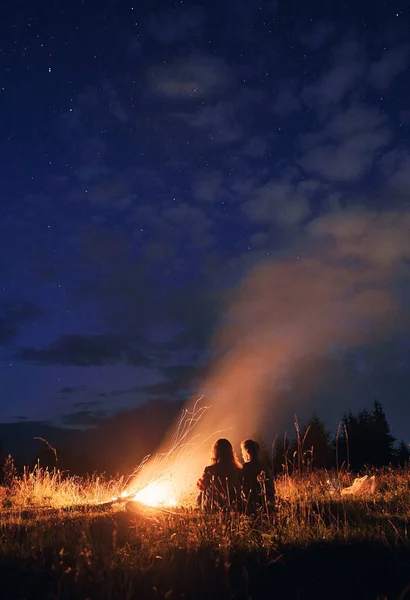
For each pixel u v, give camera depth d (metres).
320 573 5.30
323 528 6.61
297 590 4.86
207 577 5.15
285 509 7.58
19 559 5.41
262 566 5.43
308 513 7.26
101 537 6.32
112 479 11.23
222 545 5.86
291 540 6.22
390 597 4.77
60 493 10.74
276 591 4.95
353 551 5.81
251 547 6.00
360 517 7.30
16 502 9.99
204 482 7.99
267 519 7.16
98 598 4.62
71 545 5.84
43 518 7.57
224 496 7.68
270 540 6.23
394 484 10.86
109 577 4.86
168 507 8.12
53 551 5.60
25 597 4.59
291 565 5.49
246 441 8.22
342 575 5.25
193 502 8.99
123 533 6.52
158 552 5.69
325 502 8.45
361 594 4.88
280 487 10.55
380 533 6.42
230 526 6.56
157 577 5.08
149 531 6.40
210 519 6.91
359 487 10.38
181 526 6.76
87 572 4.97
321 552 5.79
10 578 4.95
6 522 7.12
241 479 7.89
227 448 8.14
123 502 8.89
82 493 10.85
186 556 5.62
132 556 5.50
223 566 5.38
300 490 10.35
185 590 4.89
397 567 5.38
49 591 4.71
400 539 6.19
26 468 11.85
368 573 5.27
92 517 7.41
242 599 4.79
